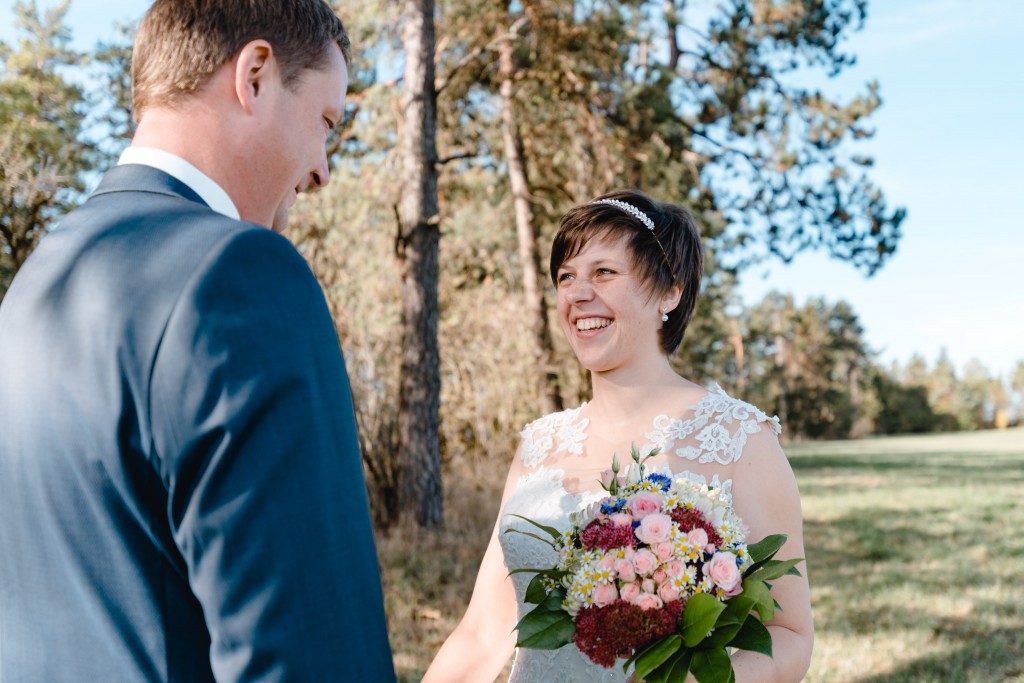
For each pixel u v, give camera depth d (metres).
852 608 6.19
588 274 2.16
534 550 2.08
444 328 12.83
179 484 0.89
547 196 13.30
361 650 0.92
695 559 1.51
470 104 12.81
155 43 1.08
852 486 15.27
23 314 1.00
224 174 1.09
